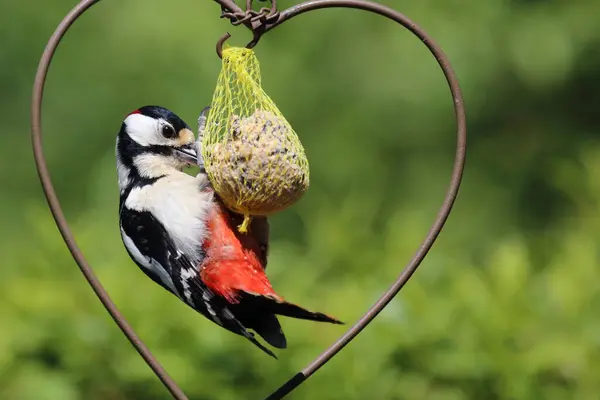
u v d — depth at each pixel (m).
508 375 9.84
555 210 18.39
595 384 9.90
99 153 18.66
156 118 8.56
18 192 19.08
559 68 18.25
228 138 7.68
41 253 10.89
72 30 18.80
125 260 10.55
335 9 18.30
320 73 18.42
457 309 10.10
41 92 7.40
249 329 7.94
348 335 7.54
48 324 10.10
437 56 7.54
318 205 17.64
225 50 7.80
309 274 11.05
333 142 18.31
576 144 18.47
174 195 8.16
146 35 18.20
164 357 9.87
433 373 9.86
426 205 18.30
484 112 18.50
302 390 9.91
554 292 10.43
